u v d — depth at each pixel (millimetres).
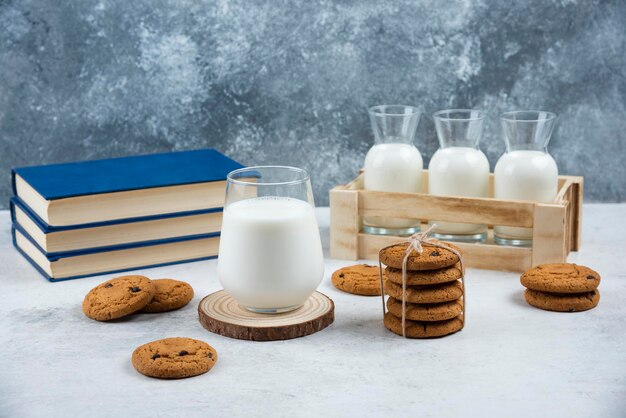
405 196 1407
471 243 1415
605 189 1751
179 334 1143
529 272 1252
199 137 1756
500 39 1685
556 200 1362
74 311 1227
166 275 1377
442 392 965
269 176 1189
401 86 1723
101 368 1038
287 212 1113
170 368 999
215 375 1016
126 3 1681
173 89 1729
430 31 1689
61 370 1033
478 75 1705
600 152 1731
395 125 1446
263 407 934
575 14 1660
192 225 1429
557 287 1196
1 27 1672
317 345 1101
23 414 922
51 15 1676
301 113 1746
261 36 1705
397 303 1138
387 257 1113
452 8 1675
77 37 1689
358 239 1451
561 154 1735
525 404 936
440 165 1422
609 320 1171
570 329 1144
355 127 1751
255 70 1723
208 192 1429
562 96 1703
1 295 1292
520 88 1706
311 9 1689
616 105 1703
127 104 1730
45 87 1711
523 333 1132
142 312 1226
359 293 1281
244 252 1104
